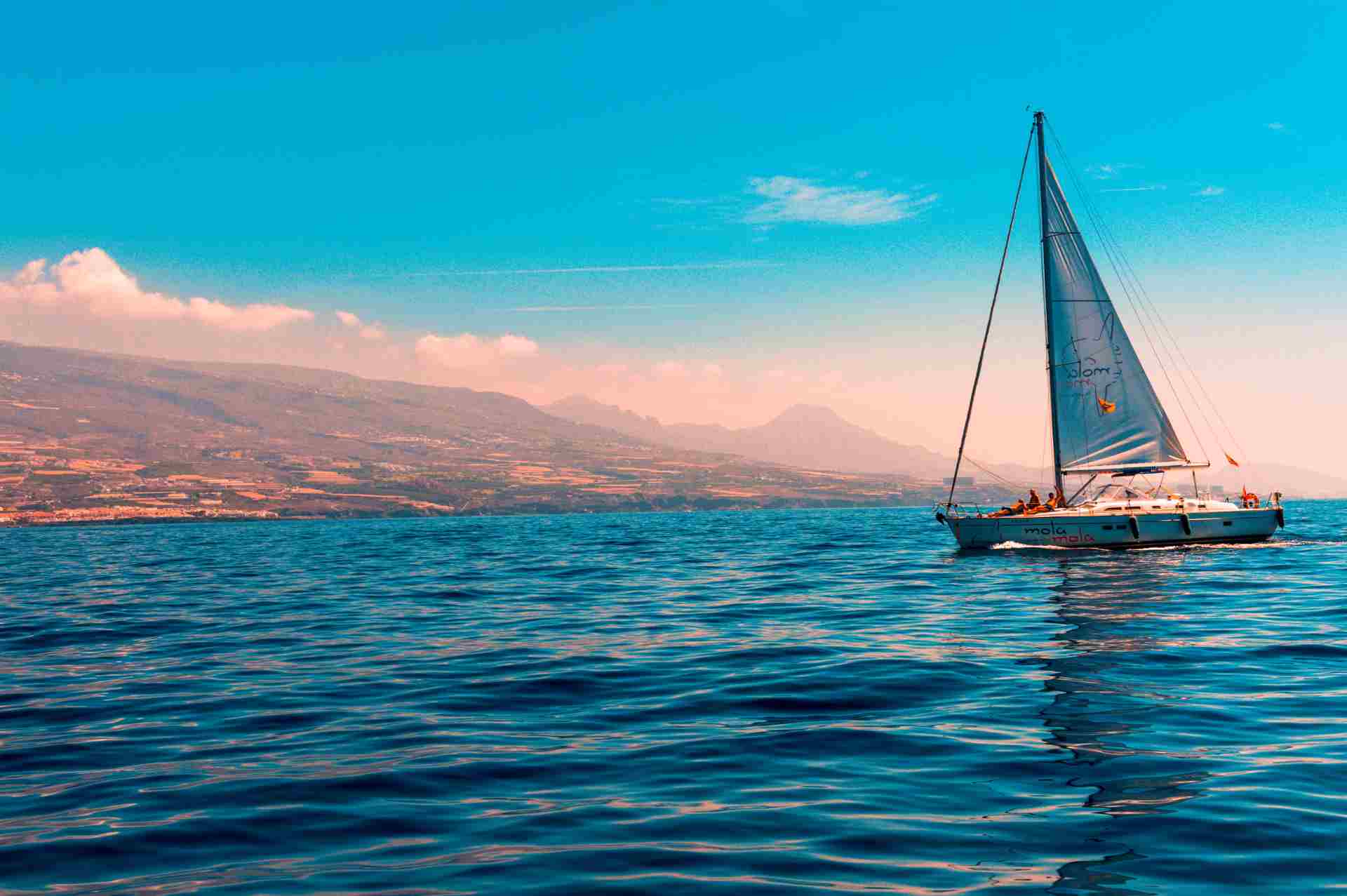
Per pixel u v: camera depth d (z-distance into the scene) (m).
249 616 33.53
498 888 9.03
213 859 9.95
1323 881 8.93
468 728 15.95
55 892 9.10
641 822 10.98
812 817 11.06
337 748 14.71
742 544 83.44
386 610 34.66
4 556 85.81
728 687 19.17
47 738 15.66
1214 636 24.19
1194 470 52.47
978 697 17.61
